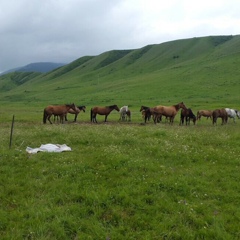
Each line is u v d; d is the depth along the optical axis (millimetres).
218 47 179250
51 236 6961
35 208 8133
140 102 75938
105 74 184750
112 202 8656
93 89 125438
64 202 8641
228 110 35500
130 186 9609
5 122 32188
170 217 7891
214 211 8195
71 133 19031
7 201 8703
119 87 114500
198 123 35750
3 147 14742
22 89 190875
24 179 10328
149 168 11484
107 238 6898
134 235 7059
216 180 10641
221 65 116688
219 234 7035
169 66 166250
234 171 11688
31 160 12414
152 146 14797
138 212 8133
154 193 9219
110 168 11414
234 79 95312
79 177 10430
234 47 153125
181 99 76500
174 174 11000
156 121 33688
